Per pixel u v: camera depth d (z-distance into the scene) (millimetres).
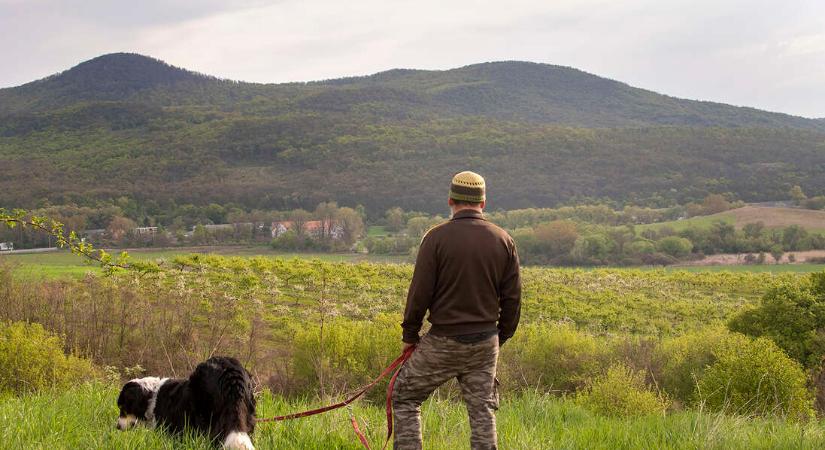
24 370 15742
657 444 5406
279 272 62969
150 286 36250
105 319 28109
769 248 128750
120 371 23703
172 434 4871
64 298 30234
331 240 140000
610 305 57625
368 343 28047
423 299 3877
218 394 4605
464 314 3846
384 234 164750
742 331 35719
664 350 31312
